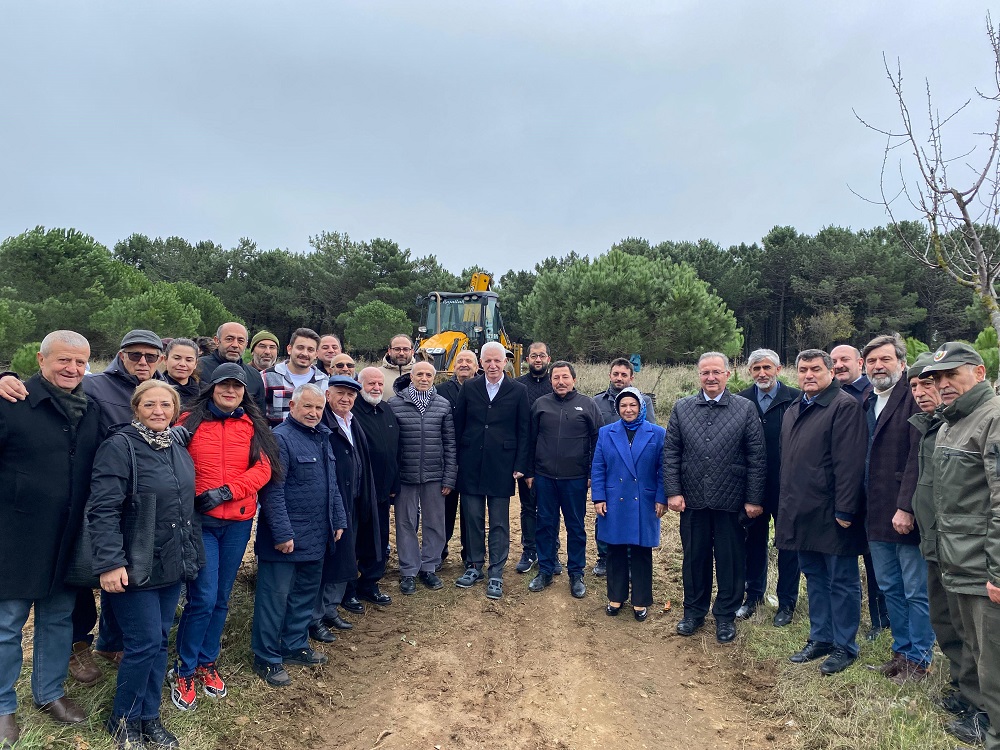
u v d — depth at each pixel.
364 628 5.13
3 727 3.09
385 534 5.66
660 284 19.36
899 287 35.06
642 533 5.25
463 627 5.17
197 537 3.53
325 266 37.72
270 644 4.21
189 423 3.74
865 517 4.36
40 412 3.24
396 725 3.92
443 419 5.84
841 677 4.21
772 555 6.63
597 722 3.99
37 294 21.22
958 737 3.53
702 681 4.48
